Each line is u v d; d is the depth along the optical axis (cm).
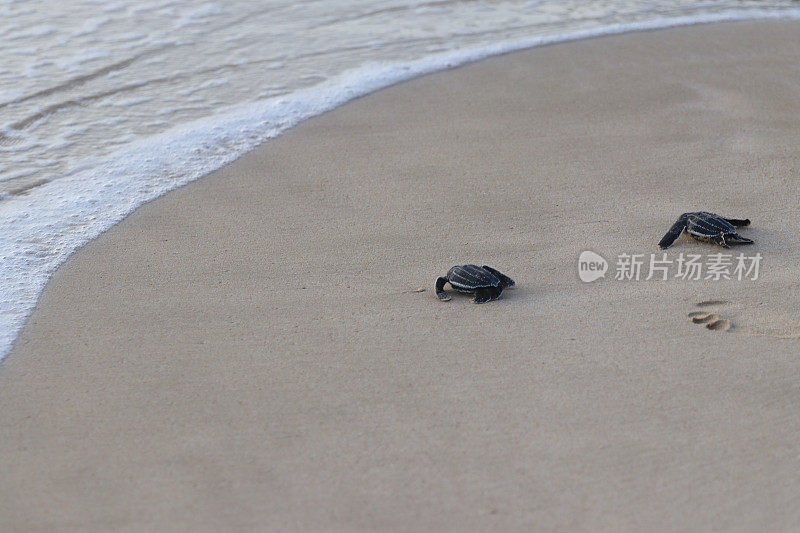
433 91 653
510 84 663
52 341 342
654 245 412
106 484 262
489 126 580
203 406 298
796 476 256
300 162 529
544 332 339
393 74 692
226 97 648
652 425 281
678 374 308
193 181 504
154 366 323
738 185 477
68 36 789
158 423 290
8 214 457
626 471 260
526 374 311
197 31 816
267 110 619
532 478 259
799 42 749
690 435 275
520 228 434
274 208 466
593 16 856
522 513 246
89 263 409
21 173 511
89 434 285
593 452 269
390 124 590
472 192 478
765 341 327
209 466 268
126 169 520
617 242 416
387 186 490
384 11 884
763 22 821
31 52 740
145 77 689
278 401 300
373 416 290
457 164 518
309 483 260
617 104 612
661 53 727
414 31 814
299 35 805
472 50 750
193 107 628
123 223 452
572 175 497
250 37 799
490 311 356
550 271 390
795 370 307
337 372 316
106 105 629
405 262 402
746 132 554
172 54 748
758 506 245
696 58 710
